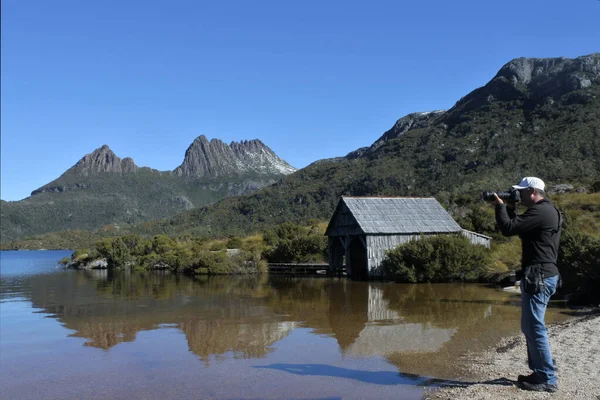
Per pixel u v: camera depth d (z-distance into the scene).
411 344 9.07
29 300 17.77
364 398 6.00
